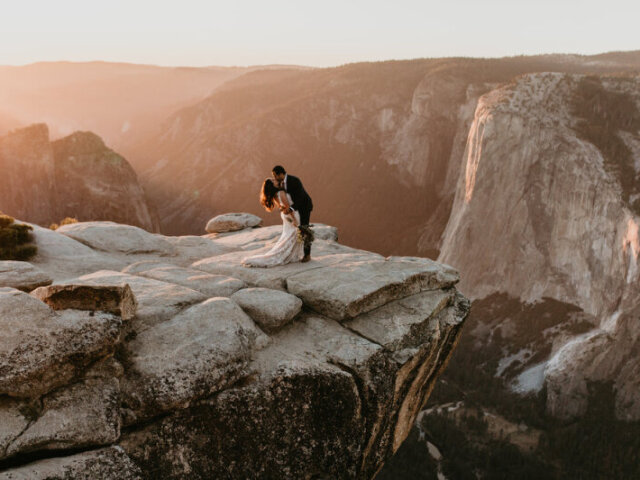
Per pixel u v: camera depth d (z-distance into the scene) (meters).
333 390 6.34
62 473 4.37
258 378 5.98
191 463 5.39
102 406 4.91
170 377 5.35
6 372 4.50
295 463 6.09
